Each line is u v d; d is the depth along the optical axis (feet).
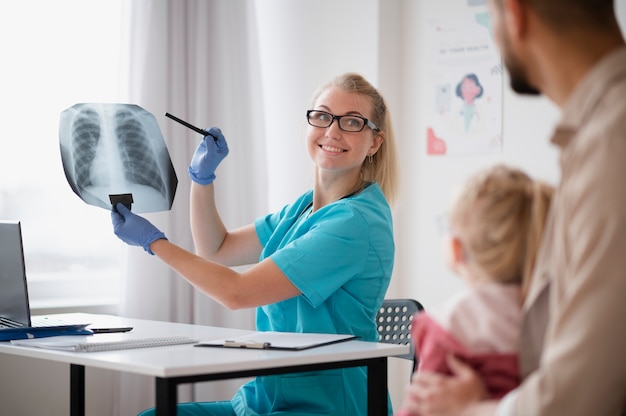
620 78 3.45
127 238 7.14
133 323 7.75
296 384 6.72
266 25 11.66
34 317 8.18
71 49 10.15
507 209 3.77
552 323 3.43
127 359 5.53
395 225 11.05
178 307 10.19
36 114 9.90
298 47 11.44
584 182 3.38
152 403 9.86
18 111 9.79
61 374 9.57
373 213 7.21
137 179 7.51
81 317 8.19
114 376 9.83
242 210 10.68
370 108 7.59
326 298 6.88
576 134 3.52
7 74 9.73
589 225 3.34
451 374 3.78
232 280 6.75
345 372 6.88
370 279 7.16
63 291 10.06
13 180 9.75
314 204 7.72
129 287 9.81
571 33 3.60
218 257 8.35
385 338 7.70
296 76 11.44
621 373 3.29
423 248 10.87
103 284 10.33
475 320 3.77
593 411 3.32
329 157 7.40
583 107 3.51
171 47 10.29
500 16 3.75
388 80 10.91
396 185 7.99
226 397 10.47
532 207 3.77
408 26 11.00
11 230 6.79
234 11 10.69
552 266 3.58
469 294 3.83
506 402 3.50
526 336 3.71
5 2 9.72
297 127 11.39
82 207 10.18
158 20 10.04
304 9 11.39
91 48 10.30
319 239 6.83
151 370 5.20
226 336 6.84
